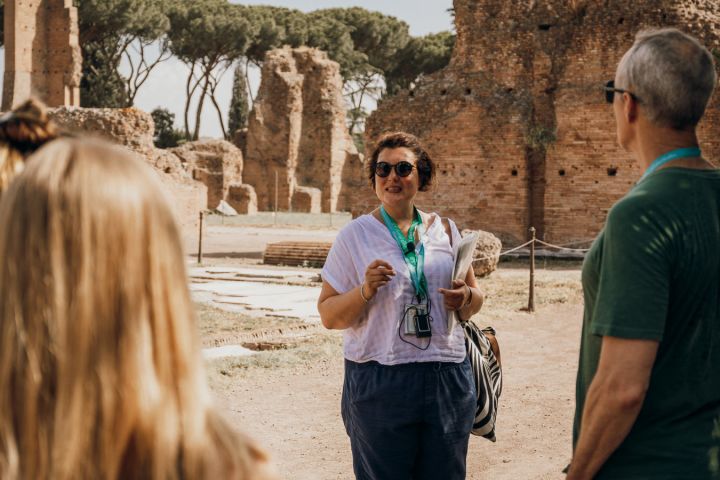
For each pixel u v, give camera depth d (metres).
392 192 3.87
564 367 9.34
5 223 1.16
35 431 1.11
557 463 6.08
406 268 3.73
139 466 1.15
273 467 1.28
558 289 15.95
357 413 3.71
